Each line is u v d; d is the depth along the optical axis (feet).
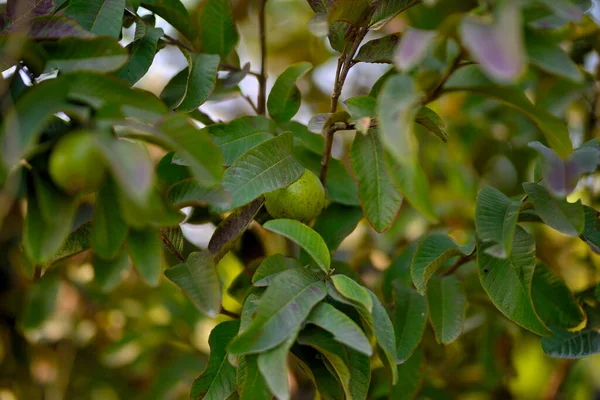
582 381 3.17
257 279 2.05
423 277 2.06
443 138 1.98
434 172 3.40
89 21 2.04
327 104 3.38
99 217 1.77
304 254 2.34
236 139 2.19
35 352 3.05
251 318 1.90
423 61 2.23
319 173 2.40
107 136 1.61
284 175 2.02
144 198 1.53
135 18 2.17
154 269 1.78
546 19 1.82
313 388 2.65
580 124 3.06
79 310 3.10
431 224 3.10
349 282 1.88
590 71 2.86
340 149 3.16
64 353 3.09
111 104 1.65
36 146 1.70
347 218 2.40
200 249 2.37
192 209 2.37
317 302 1.86
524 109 1.79
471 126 3.18
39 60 1.87
